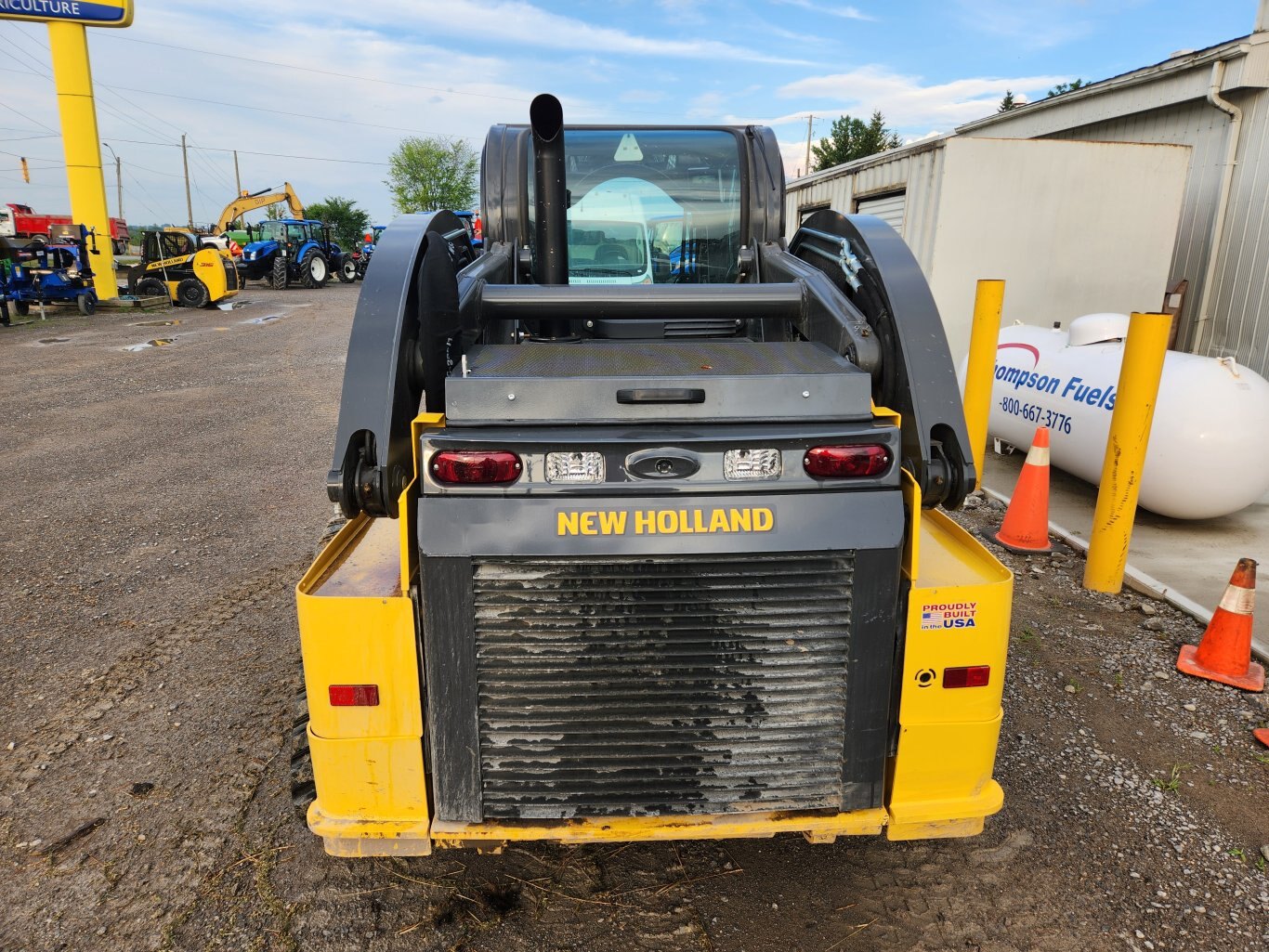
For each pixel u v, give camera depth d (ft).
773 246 12.35
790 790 7.01
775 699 6.83
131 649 13.01
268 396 33.53
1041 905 7.99
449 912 7.91
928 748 7.07
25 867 8.50
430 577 6.53
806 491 6.67
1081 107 32.86
